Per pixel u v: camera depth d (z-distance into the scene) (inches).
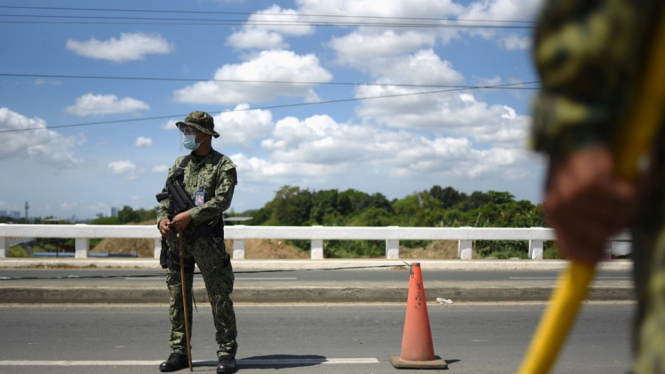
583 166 30.1
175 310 210.5
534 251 645.9
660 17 30.8
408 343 220.5
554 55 31.1
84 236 611.2
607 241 30.8
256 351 244.4
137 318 306.5
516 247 751.1
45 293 343.6
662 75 30.3
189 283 211.5
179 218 193.6
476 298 365.4
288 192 2032.5
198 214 194.4
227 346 206.8
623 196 30.1
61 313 317.4
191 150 203.8
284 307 342.0
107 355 235.6
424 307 221.9
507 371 216.4
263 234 618.5
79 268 588.4
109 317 308.7
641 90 30.8
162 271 561.0
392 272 564.1
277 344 256.5
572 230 31.0
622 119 31.0
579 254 31.1
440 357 236.2
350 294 360.2
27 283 365.4
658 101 30.5
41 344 252.7
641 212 36.6
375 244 796.6
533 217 856.9
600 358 236.5
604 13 30.6
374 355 237.9
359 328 288.4
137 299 348.8
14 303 341.7
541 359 34.0
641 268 36.5
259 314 322.0
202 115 203.2
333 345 255.0
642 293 36.3
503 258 682.8
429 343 221.0
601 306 348.5
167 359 229.5
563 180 30.8
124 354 237.3
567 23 31.2
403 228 632.4
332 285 367.6
